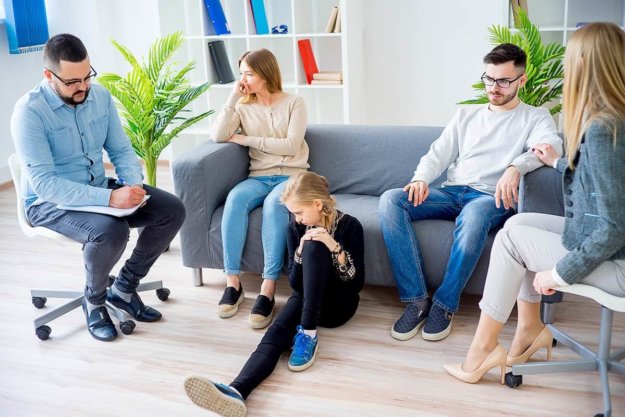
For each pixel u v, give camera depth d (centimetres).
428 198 277
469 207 260
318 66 476
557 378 232
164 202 274
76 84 252
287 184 251
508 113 275
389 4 464
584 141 189
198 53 485
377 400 223
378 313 283
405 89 480
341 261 250
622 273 190
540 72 359
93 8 505
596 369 224
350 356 250
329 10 460
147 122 351
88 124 269
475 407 217
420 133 311
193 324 279
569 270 189
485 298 222
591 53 183
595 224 190
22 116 252
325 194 251
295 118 310
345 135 320
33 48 475
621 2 421
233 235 287
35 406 226
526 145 271
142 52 516
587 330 262
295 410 219
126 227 261
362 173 318
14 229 400
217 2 455
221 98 482
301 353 242
